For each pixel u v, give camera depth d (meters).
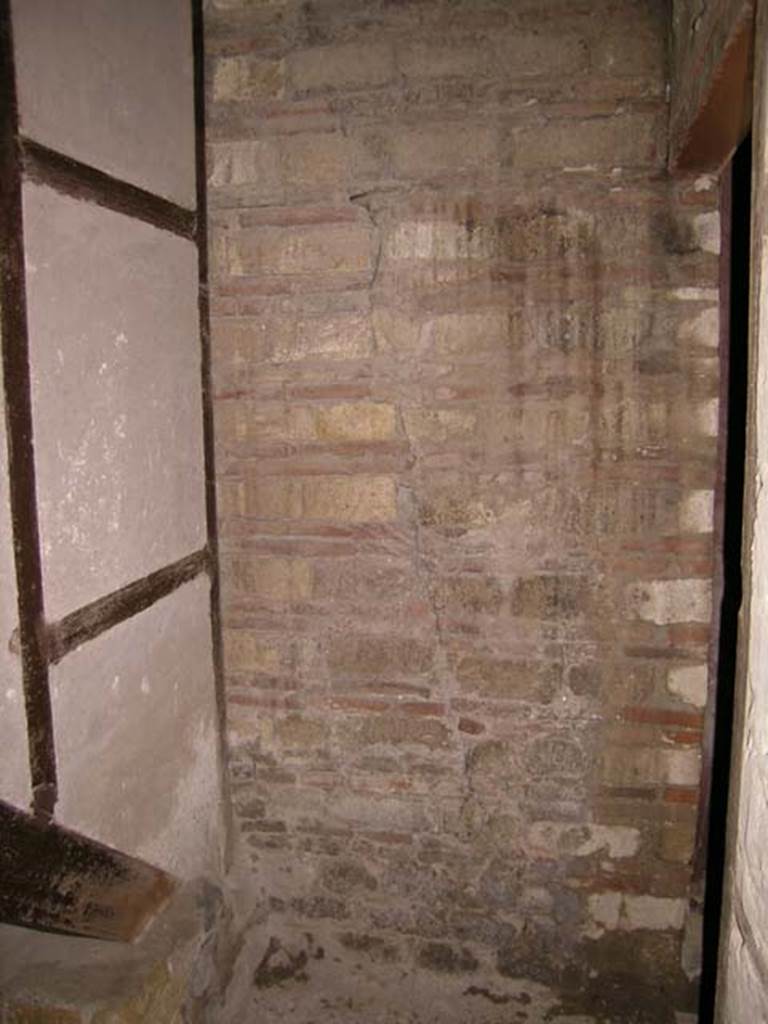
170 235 2.03
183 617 2.16
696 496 2.10
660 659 2.18
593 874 2.32
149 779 2.01
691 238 2.02
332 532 2.30
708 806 2.24
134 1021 1.69
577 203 2.06
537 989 2.36
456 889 2.41
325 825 2.46
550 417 2.14
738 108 1.62
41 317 1.55
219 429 2.31
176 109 2.04
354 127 2.14
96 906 1.79
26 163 1.50
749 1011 1.07
